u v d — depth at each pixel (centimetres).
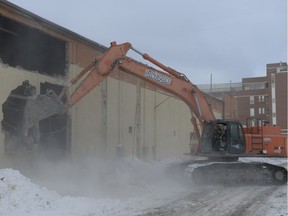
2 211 934
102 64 1507
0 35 1515
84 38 1945
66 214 940
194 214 977
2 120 1480
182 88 1664
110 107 2214
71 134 1867
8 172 1199
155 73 1627
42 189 1170
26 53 1644
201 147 1648
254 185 1608
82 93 1464
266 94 11038
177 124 3188
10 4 1470
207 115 1677
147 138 2647
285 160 3550
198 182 1534
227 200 1205
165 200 1187
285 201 1195
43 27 1670
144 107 2619
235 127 1642
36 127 1352
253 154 1664
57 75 1791
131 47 1577
